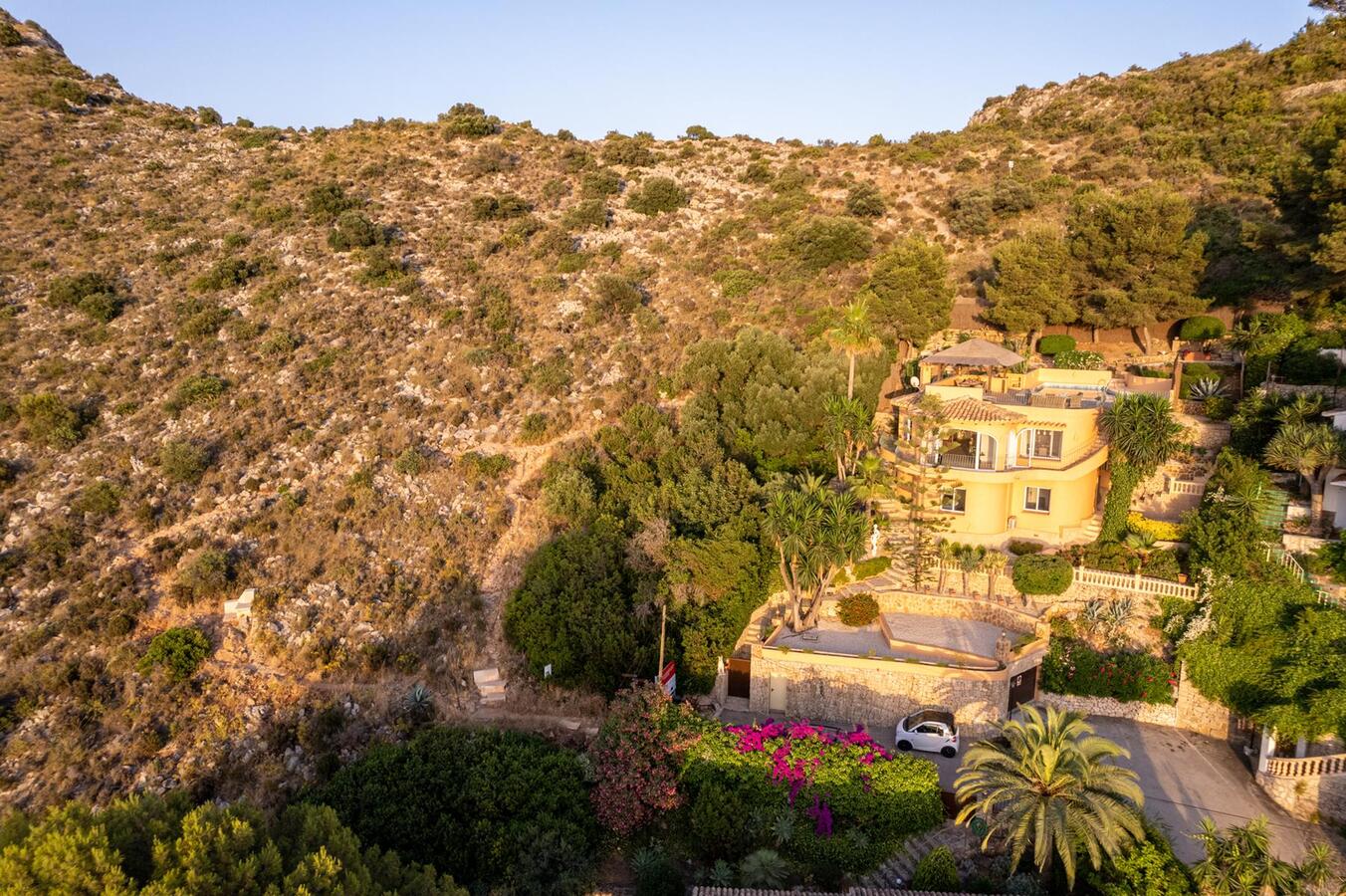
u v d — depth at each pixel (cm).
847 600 3522
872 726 3130
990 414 3869
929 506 3988
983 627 3409
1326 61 8469
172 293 5147
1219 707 3081
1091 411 3903
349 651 3238
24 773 2612
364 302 5356
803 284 6106
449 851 2427
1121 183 7662
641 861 2527
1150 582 3312
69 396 4138
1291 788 2692
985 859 2528
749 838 2559
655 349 5300
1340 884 2312
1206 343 5072
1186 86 9506
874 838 2545
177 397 4206
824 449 4388
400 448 4197
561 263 6150
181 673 2973
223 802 2705
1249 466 3625
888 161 8825
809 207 7500
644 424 4559
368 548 3656
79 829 1688
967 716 3027
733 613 3359
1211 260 5641
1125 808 2266
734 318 5756
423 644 3325
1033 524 3919
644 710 2819
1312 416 3725
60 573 3228
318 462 4025
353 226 5956
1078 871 2380
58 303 4778
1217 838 2266
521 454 4341
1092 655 3238
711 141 9662
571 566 3381
